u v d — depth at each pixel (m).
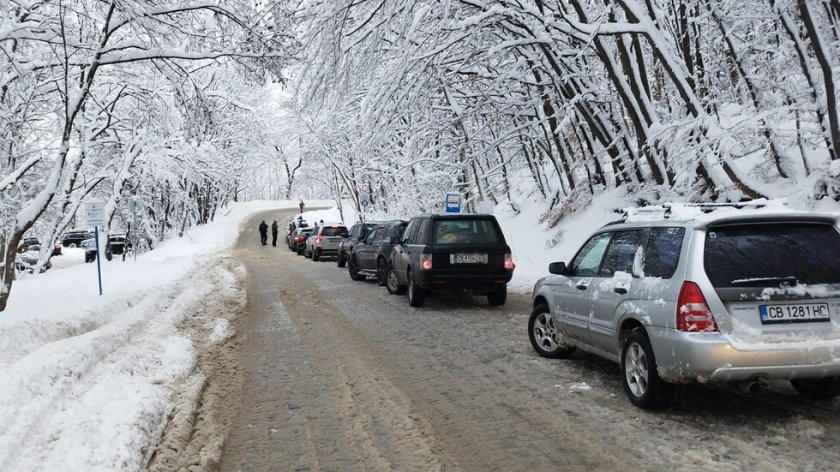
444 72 14.42
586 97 14.88
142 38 14.00
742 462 4.18
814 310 4.72
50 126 19.31
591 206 17.19
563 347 7.32
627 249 5.90
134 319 10.52
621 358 5.71
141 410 5.35
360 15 13.09
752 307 4.70
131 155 21.11
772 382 6.14
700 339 4.67
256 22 12.91
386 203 36.31
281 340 9.30
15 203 18.67
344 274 20.92
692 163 12.24
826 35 12.47
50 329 9.27
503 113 17.14
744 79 12.40
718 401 5.56
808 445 4.45
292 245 40.59
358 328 10.08
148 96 17.83
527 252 17.92
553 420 5.23
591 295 6.27
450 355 7.88
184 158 23.50
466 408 5.64
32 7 13.29
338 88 14.03
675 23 14.45
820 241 4.91
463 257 11.48
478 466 4.33
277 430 5.26
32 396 5.68
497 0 12.89
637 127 13.88
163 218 45.19
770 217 4.91
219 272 22.09
